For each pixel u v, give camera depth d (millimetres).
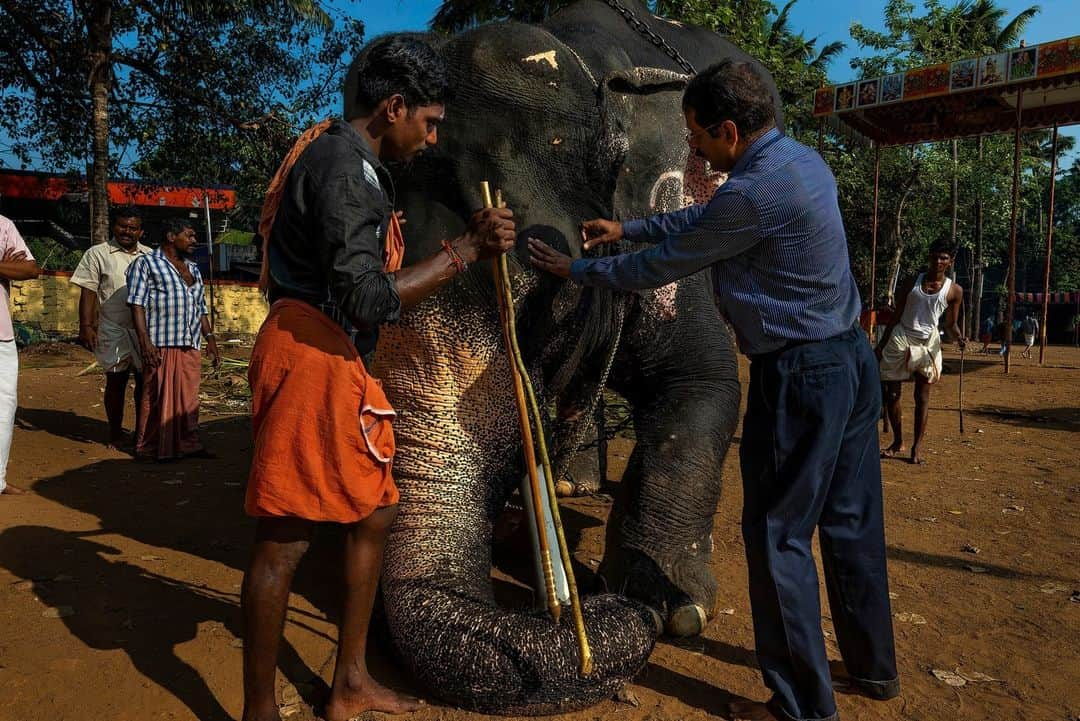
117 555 4098
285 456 2328
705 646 3258
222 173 17781
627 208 3459
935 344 6875
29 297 17578
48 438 6973
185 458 6375
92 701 2721
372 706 2639
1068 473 6617
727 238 2570
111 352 6566
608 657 2623
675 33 4543
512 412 3113
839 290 2635
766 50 14234
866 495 2797
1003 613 3697
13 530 4379
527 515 3291
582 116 3217
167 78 16344
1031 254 51656
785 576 2598
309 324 2369
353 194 2270
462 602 2670
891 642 2857
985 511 5398
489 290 3057
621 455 6707
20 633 3189
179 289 6215
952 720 2770
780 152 2596
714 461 3510
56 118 16984
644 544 3297
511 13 11805
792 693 2615
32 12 15617
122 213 6551
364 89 2490
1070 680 3074
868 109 12867
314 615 3410
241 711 2693
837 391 2572
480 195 3070
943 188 26938
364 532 2535
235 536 4488
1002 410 10594
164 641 3160
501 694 2551
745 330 2678
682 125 3617
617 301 3494
